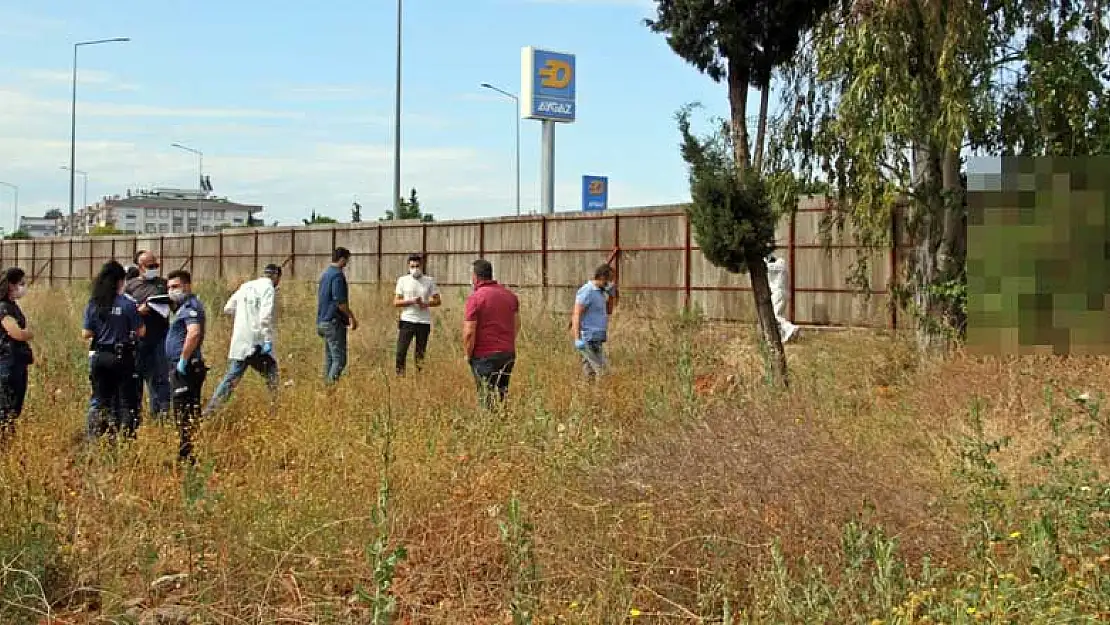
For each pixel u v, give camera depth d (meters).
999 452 6.57
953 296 11.77
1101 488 5.33
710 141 12.21
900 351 11.62
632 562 5.14
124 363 9.09
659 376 10.51
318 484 6.83
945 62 11.01
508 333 10.16
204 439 8.23
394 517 5.93
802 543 5.00
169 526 6.28
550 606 4.91
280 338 16.50
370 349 16.20
